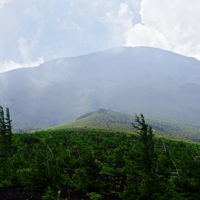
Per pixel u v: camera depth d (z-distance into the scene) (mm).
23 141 61281
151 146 28250
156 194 24906
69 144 63344
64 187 30422
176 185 27141
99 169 30594
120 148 56812
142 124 28484
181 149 60188
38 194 26875
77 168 40000
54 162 32594
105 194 29078
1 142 44500
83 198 27328
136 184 28641
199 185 26375
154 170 27875
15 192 27297
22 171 30734
